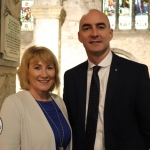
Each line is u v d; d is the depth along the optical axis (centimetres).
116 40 716
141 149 190
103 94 201
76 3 720
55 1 667
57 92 642
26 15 738
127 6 723
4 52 292
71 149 195
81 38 211
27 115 174
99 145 194
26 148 169
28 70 190
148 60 699
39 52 187
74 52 716
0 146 164
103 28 202
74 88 218
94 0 718
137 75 196
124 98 193
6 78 311
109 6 730
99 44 201
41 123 176
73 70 227
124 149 188
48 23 673
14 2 331
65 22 721
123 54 712
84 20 205
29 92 190
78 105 208
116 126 191
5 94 306
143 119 191
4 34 291
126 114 192
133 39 708
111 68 205
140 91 191
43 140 170
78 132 202
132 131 192
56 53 671
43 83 189
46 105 193
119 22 724
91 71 215
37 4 671
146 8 713
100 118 197
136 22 717
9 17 307
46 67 190
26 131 171
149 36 702
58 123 190
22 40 728
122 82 197
